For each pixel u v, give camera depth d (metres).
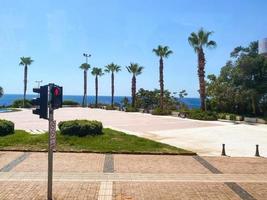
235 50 56.81
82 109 79.19
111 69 85.31
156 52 63.56
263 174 15.35
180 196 11.85
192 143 25.64
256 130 35.53
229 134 31.72
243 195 12.06
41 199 11.24
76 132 23.67
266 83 52.59
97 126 24.42
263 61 52.34
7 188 12.45
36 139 22.56
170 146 22.38
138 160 18.23
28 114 55.91
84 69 97.69
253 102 52.78
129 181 13.77
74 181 13.62
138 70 74.69
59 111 68.81
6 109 74.00
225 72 56.94
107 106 81.44
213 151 22.19
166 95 90.75
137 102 89.31
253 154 21.28
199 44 52.28
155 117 51.41
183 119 47.97
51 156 10.95
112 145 21.69
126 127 36.12
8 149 20.20
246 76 53.47
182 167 16.62
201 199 11.55
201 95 51.78
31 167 16.02
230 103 57.03
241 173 15.49
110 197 11.63
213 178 14.49
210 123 42.50
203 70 51.94
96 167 16.27
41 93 10.75
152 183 13.51
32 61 91.62
